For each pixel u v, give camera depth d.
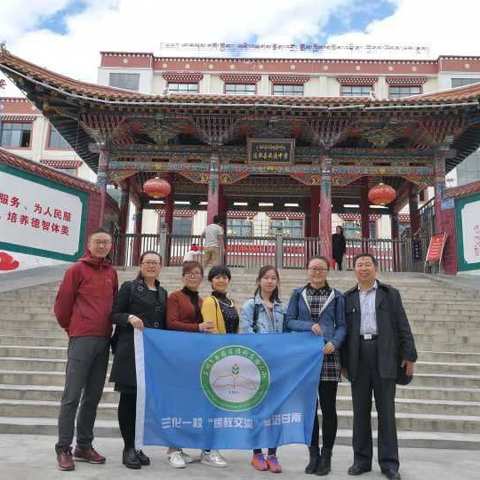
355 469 4.93
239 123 16.72
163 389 5.05
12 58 14.54
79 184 15.41
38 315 10.37
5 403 6.86
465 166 33.19
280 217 28.20
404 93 34.19
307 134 17.36
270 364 5.16
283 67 34.59
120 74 34.31
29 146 35.31
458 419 6.74
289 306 5.46
